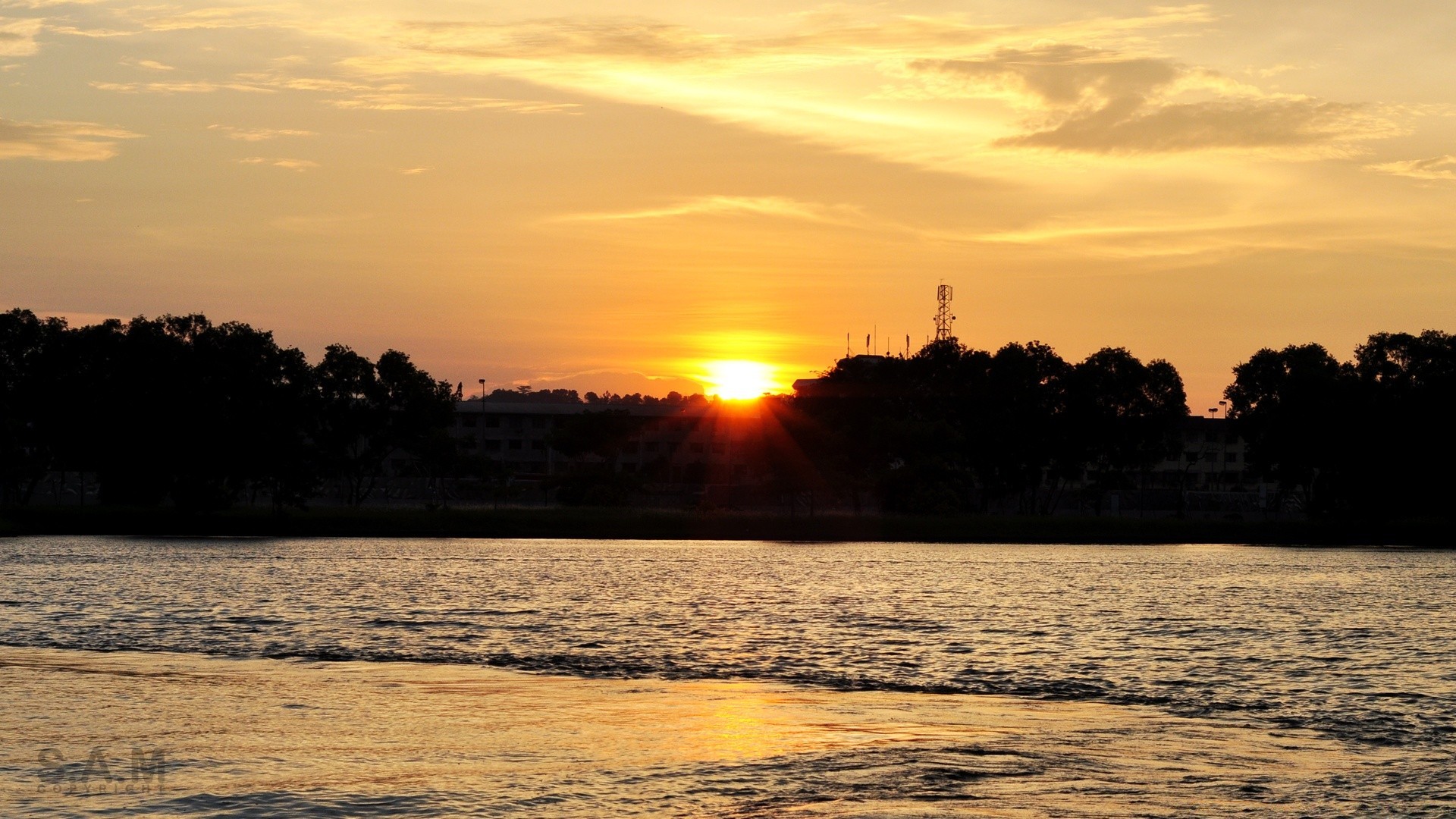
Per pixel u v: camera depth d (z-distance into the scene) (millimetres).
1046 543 128625
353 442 147500
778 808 23500
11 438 129250
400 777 25391
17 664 39906
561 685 37219
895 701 35062
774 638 49219
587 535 125000
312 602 60250
